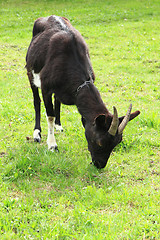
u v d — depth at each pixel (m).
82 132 6.14
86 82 4.70
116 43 13.94
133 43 13.87
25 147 5.52
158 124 6.45
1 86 9.05
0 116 6.77
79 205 3.99
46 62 5.11
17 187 4.40
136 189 4.41
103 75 10.33
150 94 8.71
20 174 4.66
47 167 4.82
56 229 3.55
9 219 3.67
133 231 3.56
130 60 11.87
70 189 4.46
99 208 4.03
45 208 3.96
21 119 6.69
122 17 18.11
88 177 4.77
